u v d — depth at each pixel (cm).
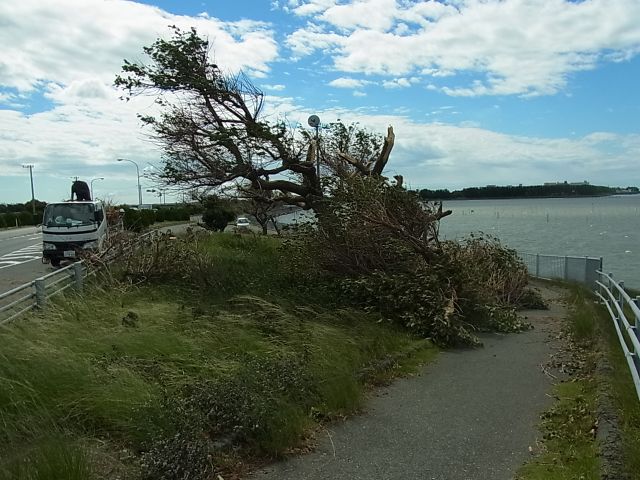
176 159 1498
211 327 747
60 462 366
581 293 1445
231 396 498
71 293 880
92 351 599
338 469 439
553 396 631
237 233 2412
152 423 450
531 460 455
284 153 1457
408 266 1138
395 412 579
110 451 426
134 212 3238
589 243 3925
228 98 1444
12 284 1470
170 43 1385
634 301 629
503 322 1060
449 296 1023
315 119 1523
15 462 365
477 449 479
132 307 858
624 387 589
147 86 1409
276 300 973
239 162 1448
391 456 464
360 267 1150
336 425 537
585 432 500
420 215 1161
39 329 640
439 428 531
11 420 427
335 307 1002
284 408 506
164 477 391
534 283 1859
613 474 405
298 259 1195
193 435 436
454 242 1362
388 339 852
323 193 1373
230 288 1107
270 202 1623
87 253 1234
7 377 484
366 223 1131
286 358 616
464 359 827
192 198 1605
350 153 1689
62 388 484
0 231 5141
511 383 692
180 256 1234
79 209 1894
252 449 463
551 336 994
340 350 723
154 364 586
